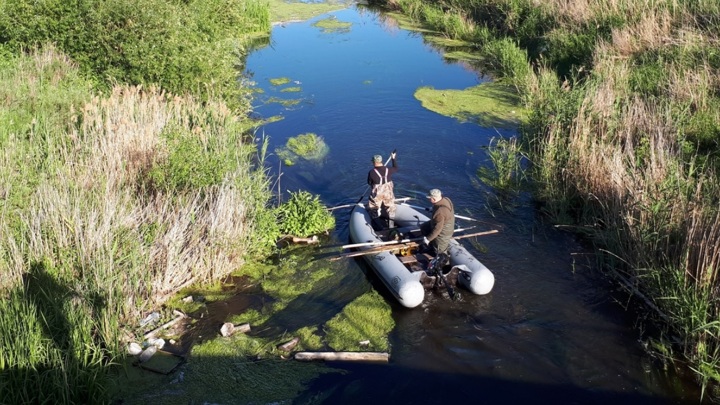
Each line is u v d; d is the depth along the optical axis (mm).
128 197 10500
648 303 9258
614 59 17109
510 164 13680
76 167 11203
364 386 8039
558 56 19828
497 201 12992
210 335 8977
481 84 20359
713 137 12688
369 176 11711
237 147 13469
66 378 7215
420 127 16859
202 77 16344
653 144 11258
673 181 10117
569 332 9008
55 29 16422
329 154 15320
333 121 17375
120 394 7777
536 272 10477
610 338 8852
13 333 7629
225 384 8016
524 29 22703
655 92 14992
